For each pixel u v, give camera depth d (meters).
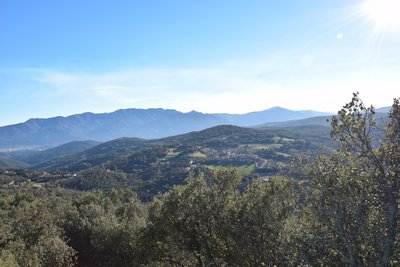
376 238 11.14
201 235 20.55
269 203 16.94
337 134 12.59
